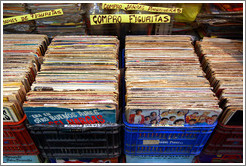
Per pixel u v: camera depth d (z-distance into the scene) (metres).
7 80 1.44
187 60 1.62
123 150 1.90
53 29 1.91
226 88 1.45
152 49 1.71
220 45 1.79
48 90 1.41
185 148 1.70
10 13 1.77
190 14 1.81
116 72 1.50
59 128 1.42
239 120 1.41
